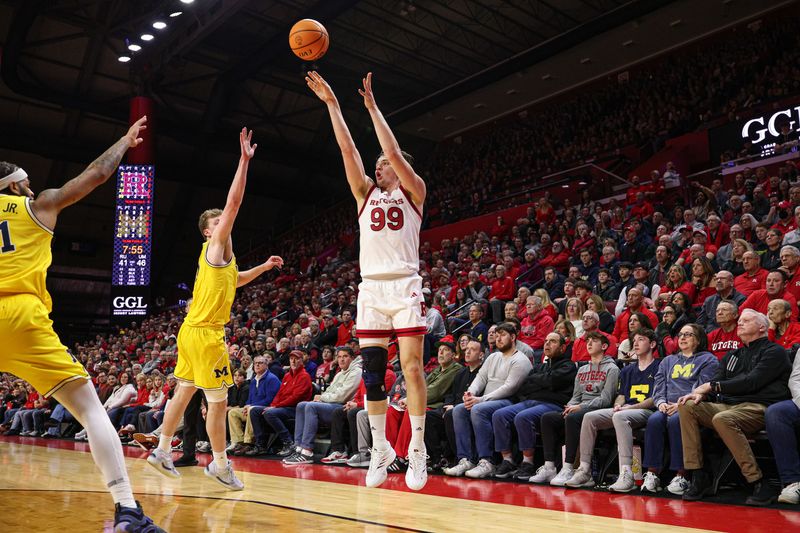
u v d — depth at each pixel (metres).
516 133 22.34
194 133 23.36
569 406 5.65
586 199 14.69
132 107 19.30
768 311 5.49
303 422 7.60
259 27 20.22
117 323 17.70
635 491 5.00
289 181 28.47
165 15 16.88
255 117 24.81
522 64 19.45
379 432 3.39
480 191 19.64
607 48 19.30
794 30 16.11
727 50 17.70
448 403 6.82
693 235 9.12
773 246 7.66
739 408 4.60
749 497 4.37
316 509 3.88
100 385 13.05
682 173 15.34
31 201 2.88
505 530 3.29
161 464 4.71
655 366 5.51
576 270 9.26
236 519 3.47
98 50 20.36
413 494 4.72
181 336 4.60
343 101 24.69
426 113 23.69
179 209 27.56
